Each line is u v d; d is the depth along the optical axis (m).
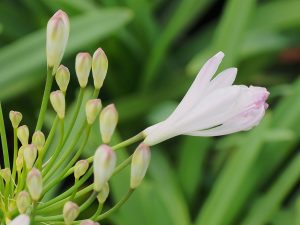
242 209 0.56
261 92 0.31
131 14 0.58
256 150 0.52
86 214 0.56
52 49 0.32
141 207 0.52
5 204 0.32
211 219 0.52
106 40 0.62
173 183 0.57
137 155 0.31
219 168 0.62
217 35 0.59
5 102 0.60
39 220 0.31
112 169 0.30
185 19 0.60
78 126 0.46
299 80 0.59
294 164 0.53
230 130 0.32
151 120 0.61
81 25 0.57
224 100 0.31
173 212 0.54
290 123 0.57
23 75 0.56
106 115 0.31
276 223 0.55
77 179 0.32
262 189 0.59
